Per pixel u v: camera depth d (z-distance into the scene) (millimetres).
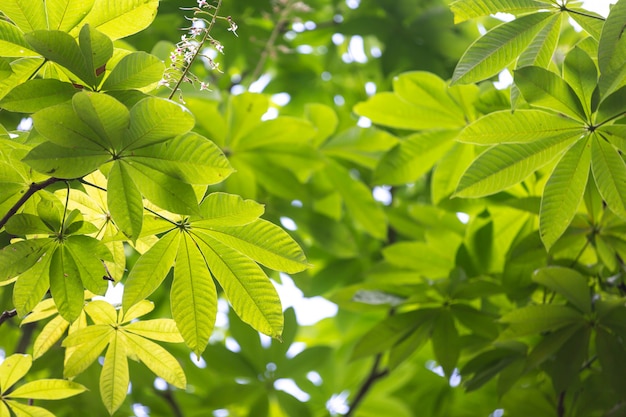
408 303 2537
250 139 2764
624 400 2412
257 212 2035
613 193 2162
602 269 2557
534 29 2141
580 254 2475
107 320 2168
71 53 2018
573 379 2404
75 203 2117
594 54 2217
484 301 2619
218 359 2814
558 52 2504
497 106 2547
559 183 2174
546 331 2498
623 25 2086
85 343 2178
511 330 2408
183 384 2199
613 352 2398
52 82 2033
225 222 2043
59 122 1957
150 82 2045
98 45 2025
